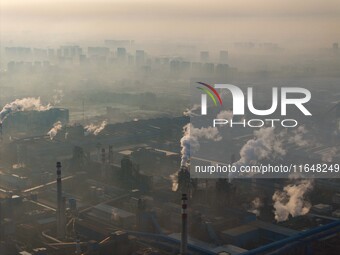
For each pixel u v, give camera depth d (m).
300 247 62.41
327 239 65.06
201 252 61.66
